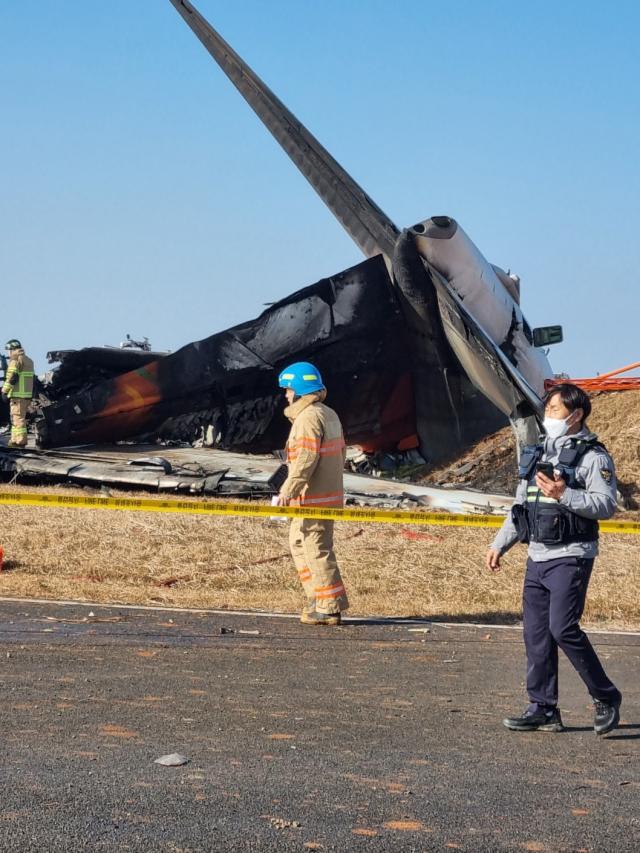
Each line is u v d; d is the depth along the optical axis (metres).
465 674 8.26
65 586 12.56
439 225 24.70
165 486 22.12
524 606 6.56
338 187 27.34
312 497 11.03
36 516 16.80
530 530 6.47
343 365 27.80
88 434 28.12
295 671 8.03
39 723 5.90
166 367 27.83
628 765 5.62
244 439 28.42
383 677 7.98
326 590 10.79
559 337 28.31
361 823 4.33
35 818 4.18
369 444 29.47
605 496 6.34
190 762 5.18
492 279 26.77
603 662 9.07
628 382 30.86
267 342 27.47
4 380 29.03
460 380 28.06
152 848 3.91
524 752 5.82
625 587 14.05
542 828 4.38
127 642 8.91
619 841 4.27
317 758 5.39
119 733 5.75
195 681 7.40
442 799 4.74
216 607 11.80
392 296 27.20
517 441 25.56
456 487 22.91
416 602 12.95
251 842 4.03
